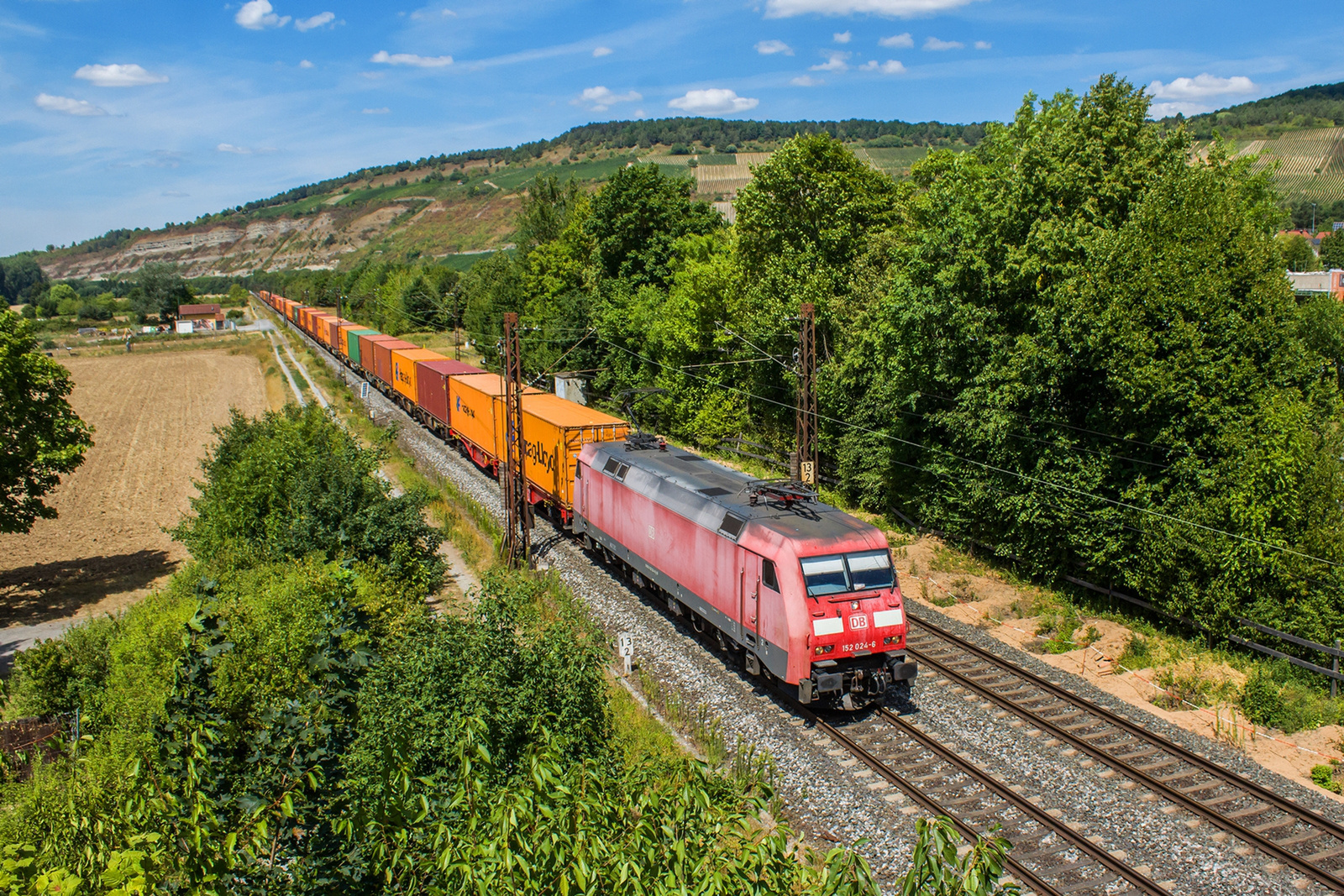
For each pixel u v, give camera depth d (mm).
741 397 39969
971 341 23078
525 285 65875
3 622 24219
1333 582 17078
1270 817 12320
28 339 26297
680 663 18156
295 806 8609
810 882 6156
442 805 8688
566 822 6320
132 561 29906
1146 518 19406
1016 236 22500
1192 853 11477
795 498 17609
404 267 111875
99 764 12883
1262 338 19062
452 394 38375
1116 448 20578
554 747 8422
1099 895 10641
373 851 7129
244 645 13383
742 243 37750
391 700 11727
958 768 13820
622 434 27250
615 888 5766
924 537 27422
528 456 30312
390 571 20844
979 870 5613
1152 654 18359
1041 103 24469
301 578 16906
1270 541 17797
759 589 15867
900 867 11297
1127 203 21656
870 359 28359
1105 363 19547
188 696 11141
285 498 23188
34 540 32250
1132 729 14797
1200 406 18891
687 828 6395
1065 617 20531
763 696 16594
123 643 17188
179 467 44406
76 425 27688
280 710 10148
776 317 33250
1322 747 14438
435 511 30375
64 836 7500
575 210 69250
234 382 73625
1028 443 22109
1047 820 12086
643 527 20953
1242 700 15805
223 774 9742
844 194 33781
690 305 40750
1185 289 19047
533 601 20250
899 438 27516
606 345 51625
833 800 13008
